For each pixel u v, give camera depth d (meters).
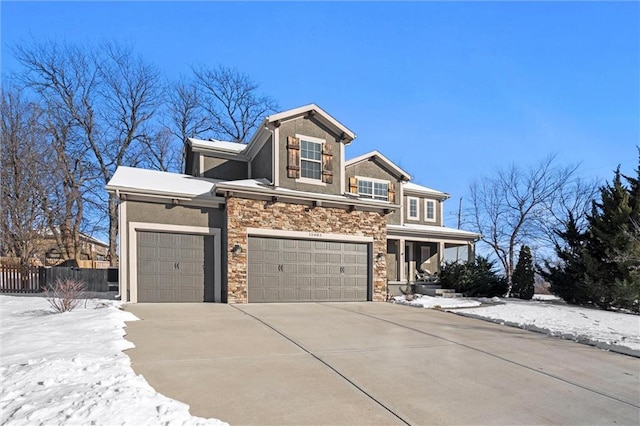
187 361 5.71
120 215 11.84
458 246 24.48
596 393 4.95
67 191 24.50
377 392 4.69
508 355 6.77
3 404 3.59
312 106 15.24
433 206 23.44
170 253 12.42
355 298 14.70
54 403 3.54
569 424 3.98
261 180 14.96
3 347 5.82
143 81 28.36
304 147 15.27
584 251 14.95
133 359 5.70
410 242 21.77
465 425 3.86
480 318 11.09
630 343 7.64
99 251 37.00
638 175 15.38
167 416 3.44
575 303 15.53
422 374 5.47
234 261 12.52
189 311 10.37
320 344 7.08
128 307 10.73
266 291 13.10
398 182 21.06
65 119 25.62
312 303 13.30
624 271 13.95
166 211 12.43
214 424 3.51
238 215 12.75
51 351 5.54
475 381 5.25
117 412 3.39
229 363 5.69
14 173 21.59
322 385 4.87
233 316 9.77
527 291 17.12
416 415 4.05
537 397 4.73
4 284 15.94
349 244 14.79
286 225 13.53
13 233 21.17
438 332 8.66
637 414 4.29
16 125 21.88
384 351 6.73
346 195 15.59
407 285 18.16
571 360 6.58
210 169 16.72
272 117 14.41
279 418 3.86
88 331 7.03
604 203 15.24
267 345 6.87
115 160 27.41
